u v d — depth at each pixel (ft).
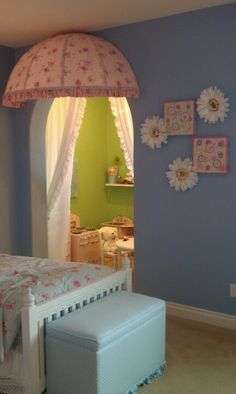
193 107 12.18
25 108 15.65
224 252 12.15
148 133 13.02
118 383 8.57
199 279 12.63
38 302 8.83
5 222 15.81
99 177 20.62
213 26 11.78
